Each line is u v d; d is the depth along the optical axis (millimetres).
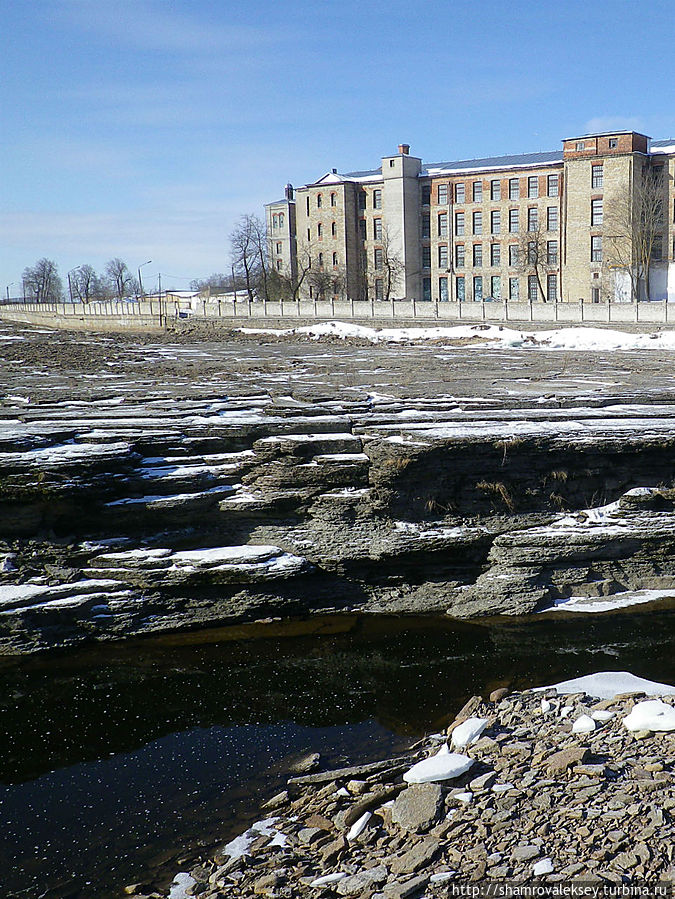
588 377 35562
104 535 21516
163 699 17141
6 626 19109
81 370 40938
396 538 22109
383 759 14281
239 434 23719
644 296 75438
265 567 21031
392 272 90188
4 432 22594
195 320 82375
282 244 103875
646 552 22938
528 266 83188
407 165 89312
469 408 27344
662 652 18953
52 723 16156
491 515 23078
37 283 175375
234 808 12938
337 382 34656
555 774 12023
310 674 18266
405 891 9742
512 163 88000
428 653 19359
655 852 9883
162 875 11289
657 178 76500
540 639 20016
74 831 12508
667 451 23594
